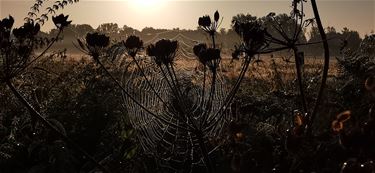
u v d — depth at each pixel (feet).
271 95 19.72
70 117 21.13
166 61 11.82
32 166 18.89
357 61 16.21
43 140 18.40
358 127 7.67
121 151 18.07
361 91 13.69
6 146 18.86
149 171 17.42
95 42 11.78
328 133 9.18
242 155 9.34
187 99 15.93
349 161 7.41
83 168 18.40
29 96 21.91
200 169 17.78
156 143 18.61
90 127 20.83
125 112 20.04
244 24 10.78
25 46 11.69
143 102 19.29
